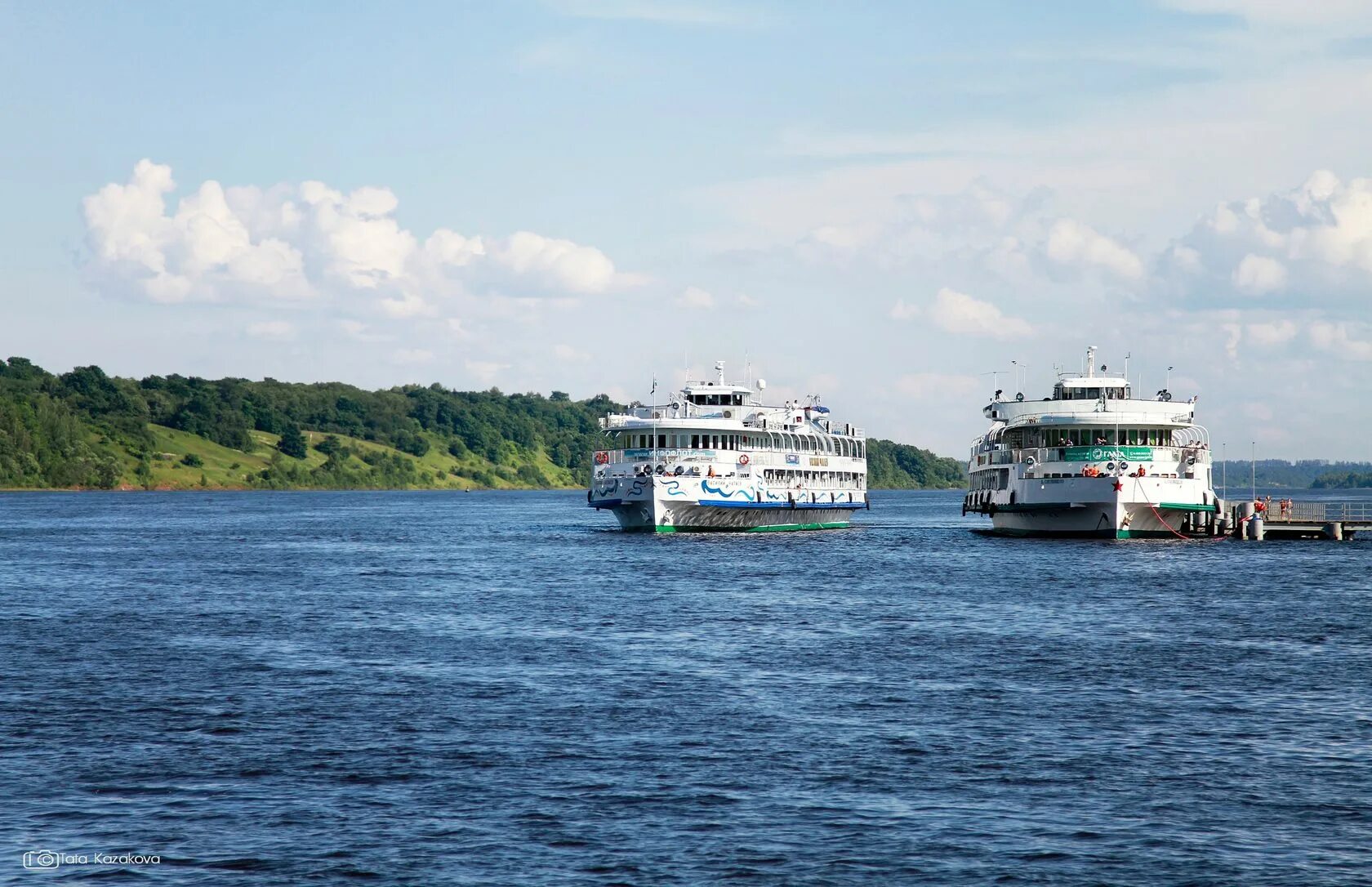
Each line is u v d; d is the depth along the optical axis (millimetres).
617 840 43031
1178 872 40438
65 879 40062
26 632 87438
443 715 59406
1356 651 77688
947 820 44812
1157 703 62156
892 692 64875
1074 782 48906
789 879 40000
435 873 40406
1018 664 73000
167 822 44656
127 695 64312
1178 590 111188
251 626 90062
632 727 57125
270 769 50562
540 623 90750
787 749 53406
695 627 88250
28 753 52875
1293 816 45250
